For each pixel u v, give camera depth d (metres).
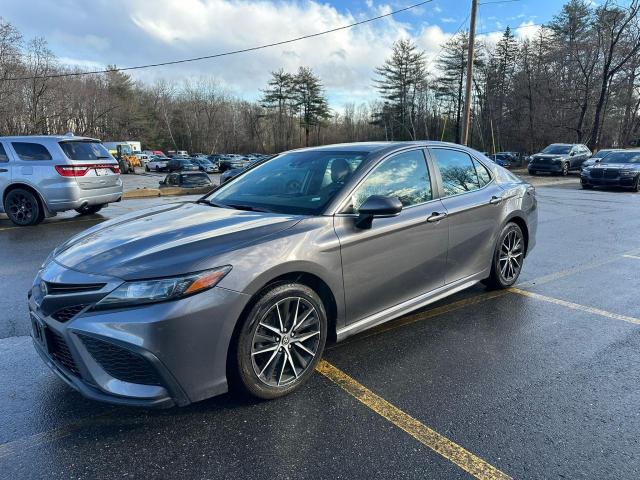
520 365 3.27
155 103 86.19
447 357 3.39
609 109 41.12
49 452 2.33
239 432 2.49
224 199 3.71
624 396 2.87
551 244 7.27
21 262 5.93
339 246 3.00
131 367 2.35
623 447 2.37
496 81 55.72
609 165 16.64
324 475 2.17
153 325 2.29
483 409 2.72
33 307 2.67
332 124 82.81
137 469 2.21
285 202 3.33
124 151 53.91
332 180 3.37
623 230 8.51
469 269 4.23
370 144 3.88
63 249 2.90
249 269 2.56
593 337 3.74
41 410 2.69
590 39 35.66
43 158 8.59
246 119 87.62
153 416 2.63
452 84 59.81
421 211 3.63
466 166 4.39
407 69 64.31
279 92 79.31
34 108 46.28
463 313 4.27
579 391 2.92
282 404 2.76
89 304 2.37
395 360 3.34
